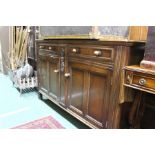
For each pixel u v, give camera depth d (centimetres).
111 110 117
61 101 179
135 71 97
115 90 111
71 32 140
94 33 118
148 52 95
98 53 119
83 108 145
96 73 125
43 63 209
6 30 359
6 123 171
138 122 131
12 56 324
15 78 279
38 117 185
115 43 105
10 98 242
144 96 127
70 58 152
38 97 242
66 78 163
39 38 209
